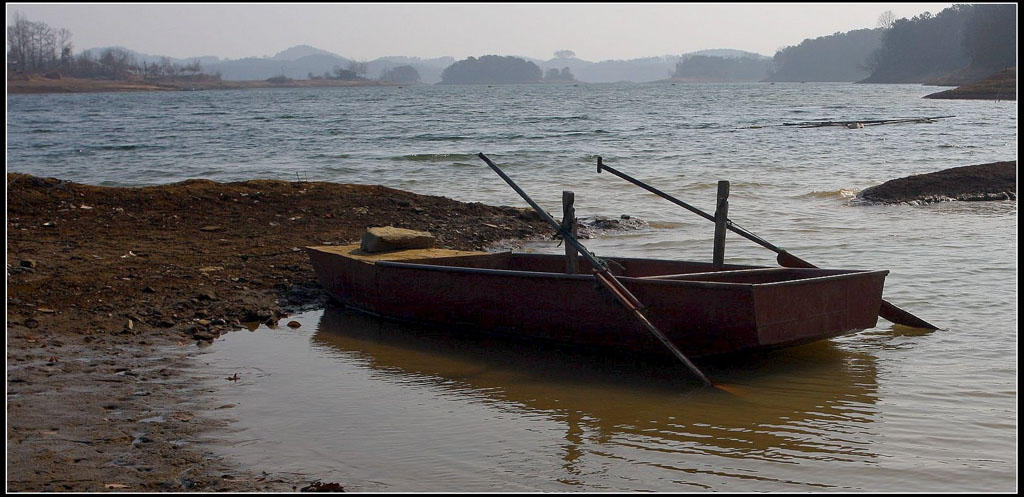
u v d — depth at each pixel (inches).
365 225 558.9
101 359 311.6
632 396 276.8
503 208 632.4
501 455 232.4
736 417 257.6
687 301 302.0
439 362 314.8
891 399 269.6
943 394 272.4
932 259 466.9
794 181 845.2
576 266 339.0
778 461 226.1
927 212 639.8
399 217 583.8
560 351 327.9
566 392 281.4
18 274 408.8
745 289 288.4
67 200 577.9
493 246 542.6
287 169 963.3
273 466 225.5
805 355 316.8
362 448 237.1
